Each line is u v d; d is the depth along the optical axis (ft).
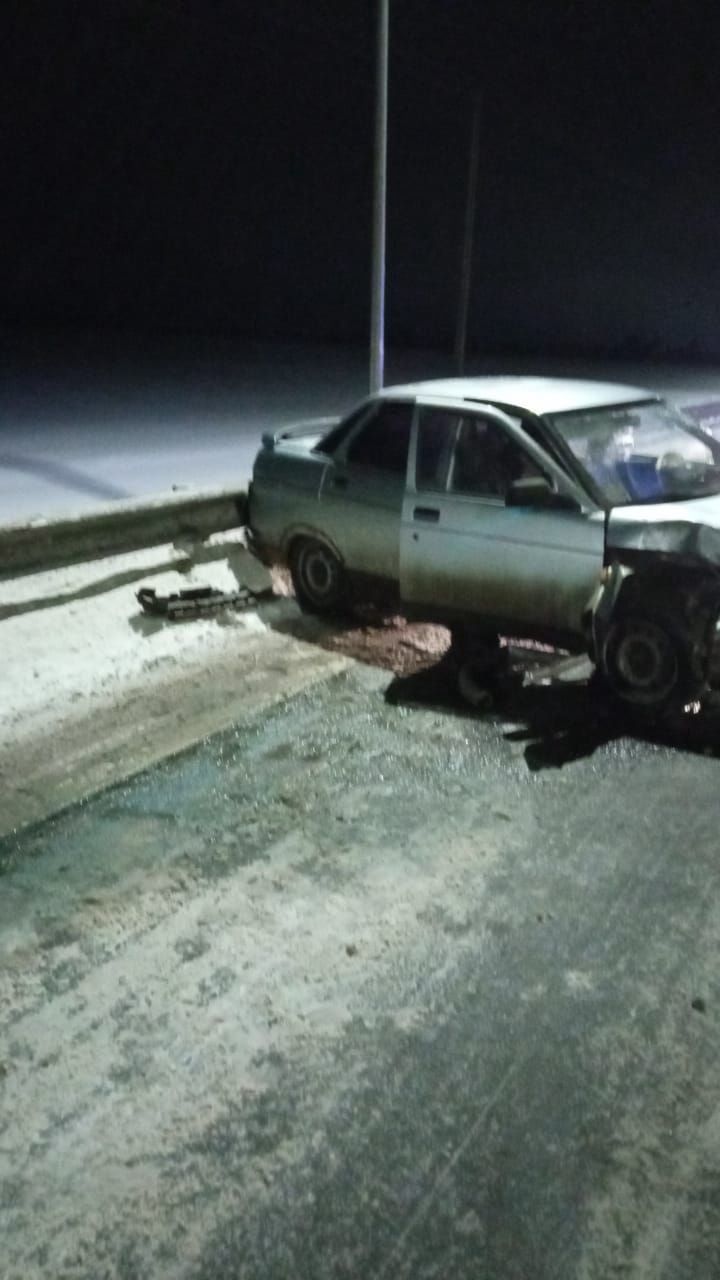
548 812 16.72
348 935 13.55
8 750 18.61
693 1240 9.20
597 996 12.37
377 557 23.82
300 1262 8.97
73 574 27.17
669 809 16.81
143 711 20.40
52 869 14.99
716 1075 11.10
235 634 24.90
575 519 20.20
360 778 17.84
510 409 21.86
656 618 19.39
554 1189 9.70
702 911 14.07
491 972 12.81
